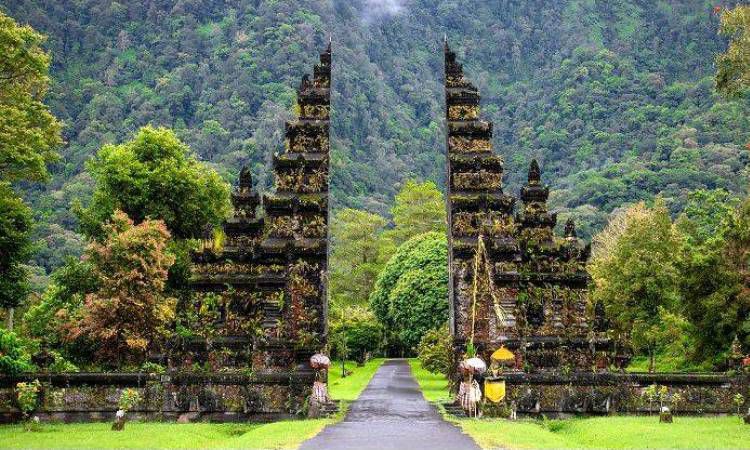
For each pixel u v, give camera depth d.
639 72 161.00
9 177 41.66
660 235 53.19
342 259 107.75
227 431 28.97
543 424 30.17
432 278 64.88
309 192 43.56
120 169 51.44
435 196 103.19
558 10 194.50
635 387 33.09
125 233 42.50
